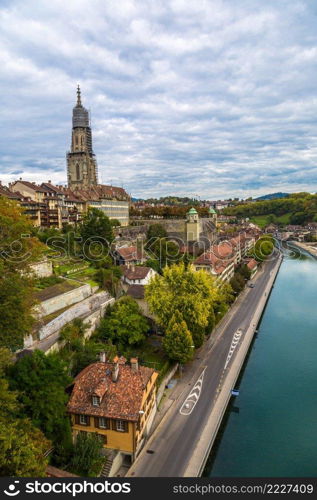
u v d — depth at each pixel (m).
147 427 49.19
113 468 41.97
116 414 43.62
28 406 39.19
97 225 107.69
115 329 68.12
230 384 63.34
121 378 47.53
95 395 44.38
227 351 76.94
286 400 62.47
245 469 46.56
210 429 51.03
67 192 169.12
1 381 35.16
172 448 47.03
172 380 63.84
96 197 187.75
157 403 55.97
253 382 68.44
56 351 57.44
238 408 60.12
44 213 134.00
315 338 89.25
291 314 107.69
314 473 46.09
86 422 44.72
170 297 72.00
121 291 89.38
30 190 138.38
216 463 47.59
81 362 55.09
